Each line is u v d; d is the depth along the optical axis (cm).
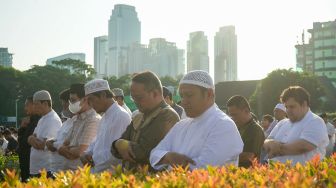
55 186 324
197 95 436
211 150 418
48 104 855
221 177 328
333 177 330
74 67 9144
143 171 397
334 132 1249
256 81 7162
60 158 722
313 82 5488
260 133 601
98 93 587
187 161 419
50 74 8069
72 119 721
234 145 424
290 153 533
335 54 12950
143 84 489
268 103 5419
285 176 355
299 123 550
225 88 7344
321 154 540
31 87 7775
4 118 7619
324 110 6350
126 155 480
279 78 5406
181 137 455
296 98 548
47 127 825
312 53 13388
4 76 7794
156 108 496
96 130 691
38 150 805
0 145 2045
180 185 306
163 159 434
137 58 18025
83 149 677
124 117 579
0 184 338
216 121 431
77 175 345
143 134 488
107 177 350
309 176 336
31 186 317
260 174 366
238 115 600
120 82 8969
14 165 1188
